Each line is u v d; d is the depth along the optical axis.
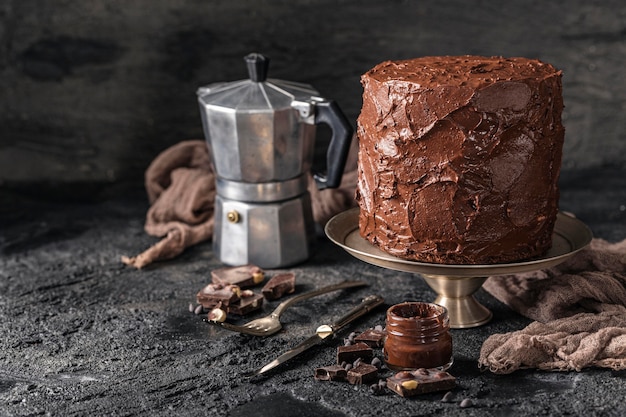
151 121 1.58
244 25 1.55
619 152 1.59
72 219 1.51
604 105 1.58
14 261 1.37
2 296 1.27
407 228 1.10
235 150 1.28
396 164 1.09
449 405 1.03
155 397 1.06
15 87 1.57
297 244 1.33
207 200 1.43
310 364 1.11
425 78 1.08
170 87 1.57
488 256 1.09
